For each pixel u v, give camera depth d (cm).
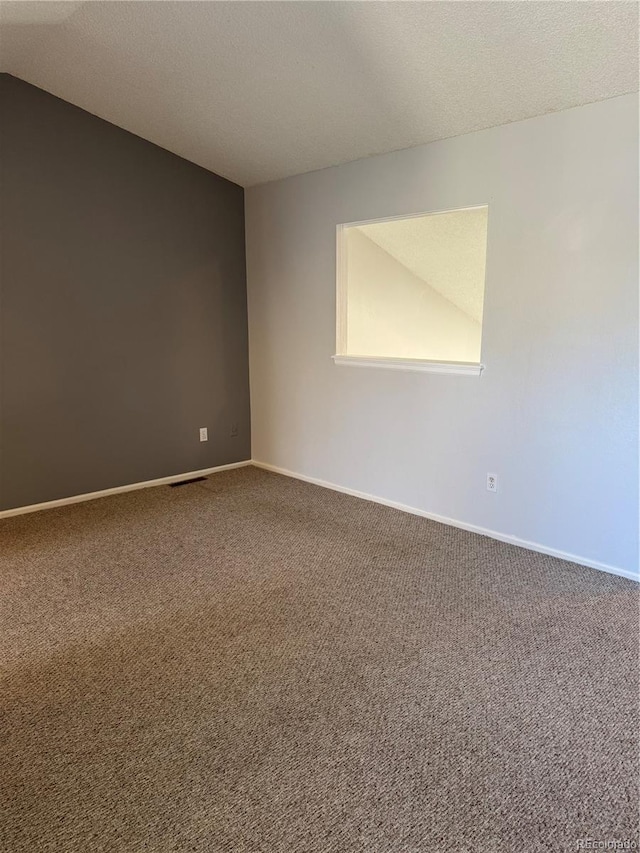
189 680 198
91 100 339
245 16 241
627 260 250
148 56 284
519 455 302
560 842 137
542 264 278
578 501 282
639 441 258
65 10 250
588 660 208
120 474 404
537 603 248
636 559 267
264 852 134
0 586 266
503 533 316
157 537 323
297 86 287
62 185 349
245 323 464
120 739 171
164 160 394
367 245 435
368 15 225
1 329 338
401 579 271
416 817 144
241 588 263
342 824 142
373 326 456
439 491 345
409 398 352
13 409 349
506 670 202
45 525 341
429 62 245
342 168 364
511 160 281
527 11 206
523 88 250
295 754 164
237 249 448
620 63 222
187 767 160
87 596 256
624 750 165
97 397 384
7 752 166
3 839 138
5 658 210
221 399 457
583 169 257
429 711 182
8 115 324
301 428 433
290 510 368
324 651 214
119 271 382
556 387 282
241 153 379
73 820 143
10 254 335
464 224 381
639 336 251
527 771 158
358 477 395
